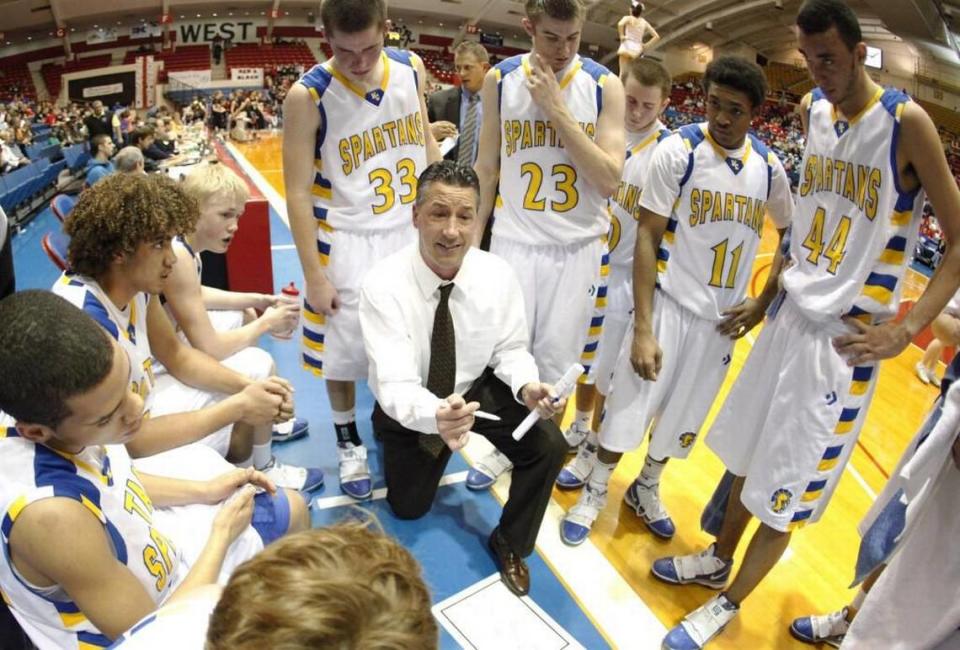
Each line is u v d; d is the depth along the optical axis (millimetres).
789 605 2148
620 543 2328
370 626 463
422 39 28281
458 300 1958
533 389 1802
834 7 1470
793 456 1772
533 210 2197
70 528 1021
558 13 1856
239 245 3682
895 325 1578
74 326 976
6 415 1088
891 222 1577
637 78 2420
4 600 1233
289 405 1738
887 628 1509
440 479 2443
